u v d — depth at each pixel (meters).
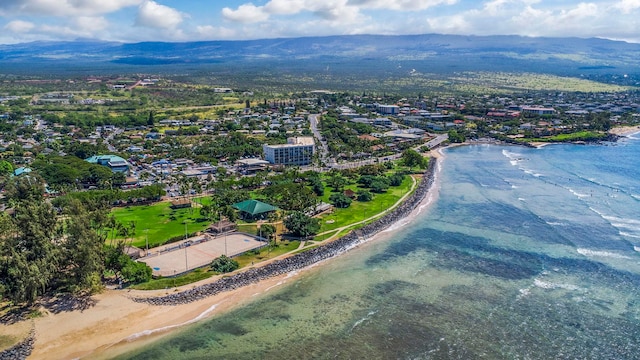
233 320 122.12
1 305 123.12
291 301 132.00
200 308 127.44
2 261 120.88
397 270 152.12
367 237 181.75
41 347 108.62
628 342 111.94
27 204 149.88
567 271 149.12
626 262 154.50
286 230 184.00
